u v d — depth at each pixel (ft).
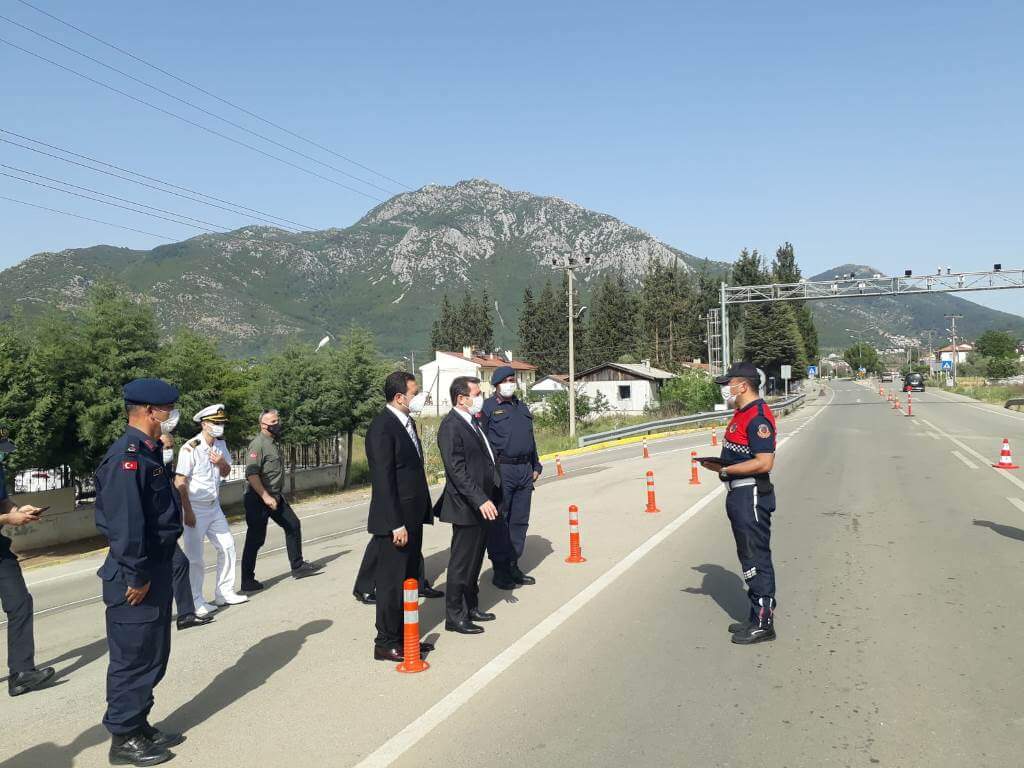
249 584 26.25
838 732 13.07
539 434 131.23
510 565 24.06
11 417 46.11
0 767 13.09
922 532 30.63
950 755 12.12
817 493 43.29
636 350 304.09
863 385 394.11
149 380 13.94
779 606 20.88
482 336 344.28
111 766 12.96
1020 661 16.08
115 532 12.86
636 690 15.17
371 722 14.06
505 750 12.73
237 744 13.38
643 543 30.37
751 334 256.93
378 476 17.49
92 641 21.81
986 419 113.60
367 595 23.63
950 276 144.46
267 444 27.04
